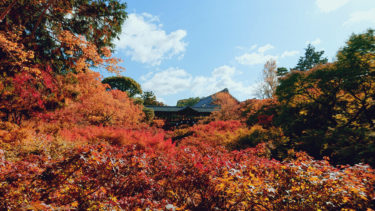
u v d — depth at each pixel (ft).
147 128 62.85
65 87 29.94
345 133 25.63
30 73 24.85
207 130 54.90
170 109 113.29
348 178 10.36
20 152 17.93
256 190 9.63
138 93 124.98
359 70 30.09
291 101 40.50
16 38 21.07
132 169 11.94
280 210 9.12
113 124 54.60
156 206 8.34
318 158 26.53
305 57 148.25
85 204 8.63
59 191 9.21
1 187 8.11
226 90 133.08
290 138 34.68
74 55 26.61
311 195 9.78
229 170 11.50
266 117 47.16
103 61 25.40
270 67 93.09
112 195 9.89
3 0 20.95
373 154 19.40
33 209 6.09
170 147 31.22
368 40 29.63
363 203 9.14
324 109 35.88
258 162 15.05
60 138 27.86
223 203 10.94
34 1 22.88
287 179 10.84
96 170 10.78
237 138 37.88
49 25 26.23
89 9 26.18
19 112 31.73
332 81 34.42
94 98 48.52
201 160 14.38
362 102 31.53
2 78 22.89
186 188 11.98
